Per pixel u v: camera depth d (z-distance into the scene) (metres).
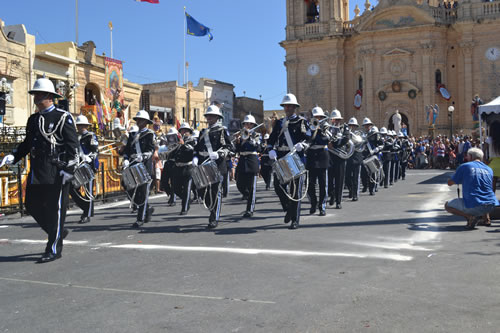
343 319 4.31
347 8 56.72
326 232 8.91
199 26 43.62
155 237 8.88
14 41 28.47
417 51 49.28
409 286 5.26
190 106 59.22
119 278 5.96
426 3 50.06
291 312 4.54
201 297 5.08
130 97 46.34
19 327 4.39
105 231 9.78
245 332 4.09
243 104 70.69
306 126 9.58
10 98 28.17
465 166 8.91
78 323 4.44
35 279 6.07
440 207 12.34
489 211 8.78
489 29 47.47
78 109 34.31
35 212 7.28
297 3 54.75
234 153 10.23
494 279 5.44
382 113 50.59
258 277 5.78
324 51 53.53
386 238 8.11
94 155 11.66
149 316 4.55
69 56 33.53
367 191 18.33
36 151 7.13
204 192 9.93
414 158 41.56
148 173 10.31
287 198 9.74
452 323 4.16
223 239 8.45
